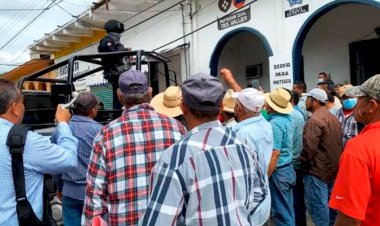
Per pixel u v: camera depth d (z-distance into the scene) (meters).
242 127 4.13
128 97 2.95
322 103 5.33
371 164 2.34
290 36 9.27
